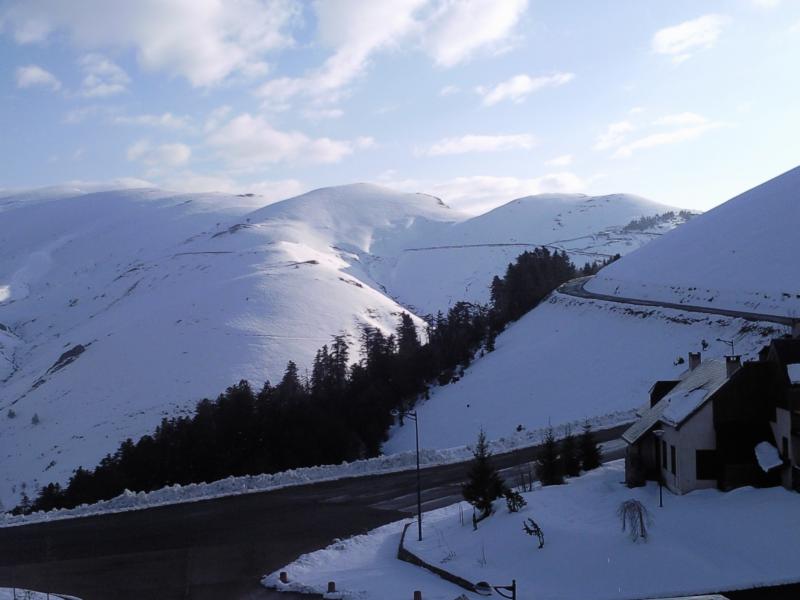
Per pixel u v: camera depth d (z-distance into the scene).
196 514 40.31
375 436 81.31
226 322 148.50
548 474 39.44
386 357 96.06
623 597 23.62
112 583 30.50
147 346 142.12
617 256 149.12
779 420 30.50
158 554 34.00
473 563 28.64
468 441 71.12
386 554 32.69
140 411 113.19
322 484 45.69
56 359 170.62
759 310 74.25
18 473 103.75
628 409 61.62
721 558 24.92
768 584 23.14
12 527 39.84
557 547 27.84
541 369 83.88
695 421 31.64
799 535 25.30
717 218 110.94
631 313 88.12
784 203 99.12
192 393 115.94
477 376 91.38
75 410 121.50
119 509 42.00
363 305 177.88
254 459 71.44
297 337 143.50
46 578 31.33
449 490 42.81
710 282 88.44
